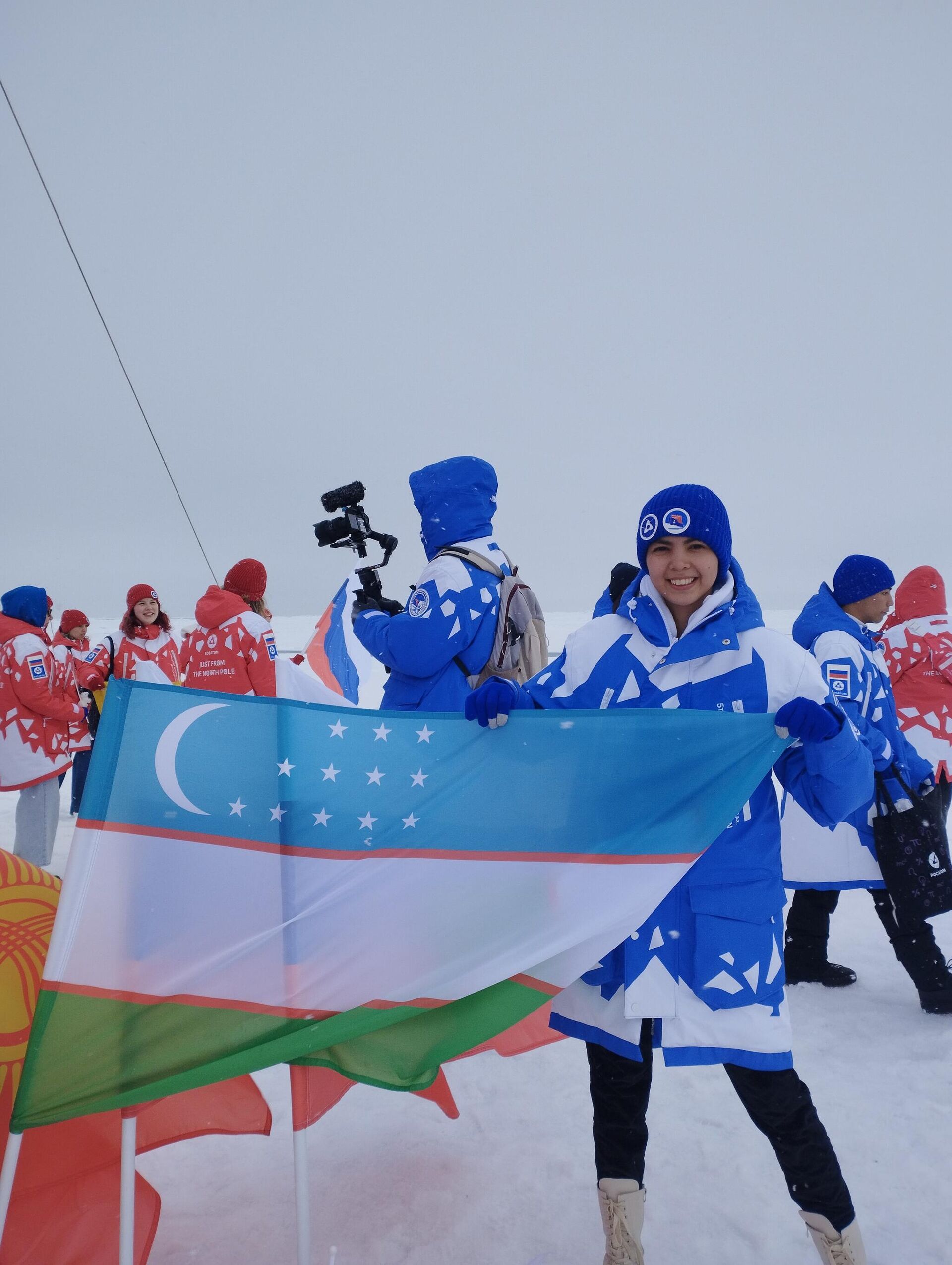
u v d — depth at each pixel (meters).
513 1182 2.70
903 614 5.77
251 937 2.21
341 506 3.85
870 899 5.72
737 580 2.36
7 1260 2.04
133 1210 2.00
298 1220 2.13
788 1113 2.15
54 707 6.01
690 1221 2.53
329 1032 2.15
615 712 2.29
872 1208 2.57
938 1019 3.84
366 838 2.32
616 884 2.23
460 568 3.46
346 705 2.62
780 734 2.16
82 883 2.12
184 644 5.96
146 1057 2.07
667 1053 2.16
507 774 2.34
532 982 2.24
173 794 2.22
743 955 2.16
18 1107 2.00
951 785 5.59
